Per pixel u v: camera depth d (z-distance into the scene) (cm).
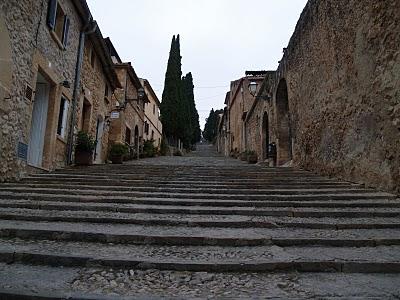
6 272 260
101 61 1271
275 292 231
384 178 554
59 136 868
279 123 1305
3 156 607
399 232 371
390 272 274
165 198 544
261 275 267
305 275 268
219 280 255
